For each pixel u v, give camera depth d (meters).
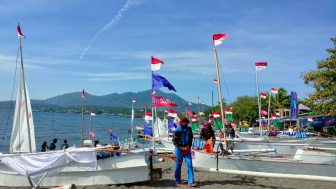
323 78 23.75
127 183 8.45
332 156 8.99
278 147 14.83
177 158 8.01
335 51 24.20
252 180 8.68
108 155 8.95
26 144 9.38
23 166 8.60
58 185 8.91
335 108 22.66
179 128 8.01
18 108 9.47
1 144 30.11
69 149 9.12
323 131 29.03
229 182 8.41
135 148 13.58
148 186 8.21
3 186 9.29
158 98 10.25
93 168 8.41
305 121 27.69
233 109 66.56
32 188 8.43
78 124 80.56
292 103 22.45
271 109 56.56
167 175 9.82
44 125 68.25
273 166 9.23
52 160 8.41
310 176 8.64
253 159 9.52
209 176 9.27
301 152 9.49
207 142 10.53
